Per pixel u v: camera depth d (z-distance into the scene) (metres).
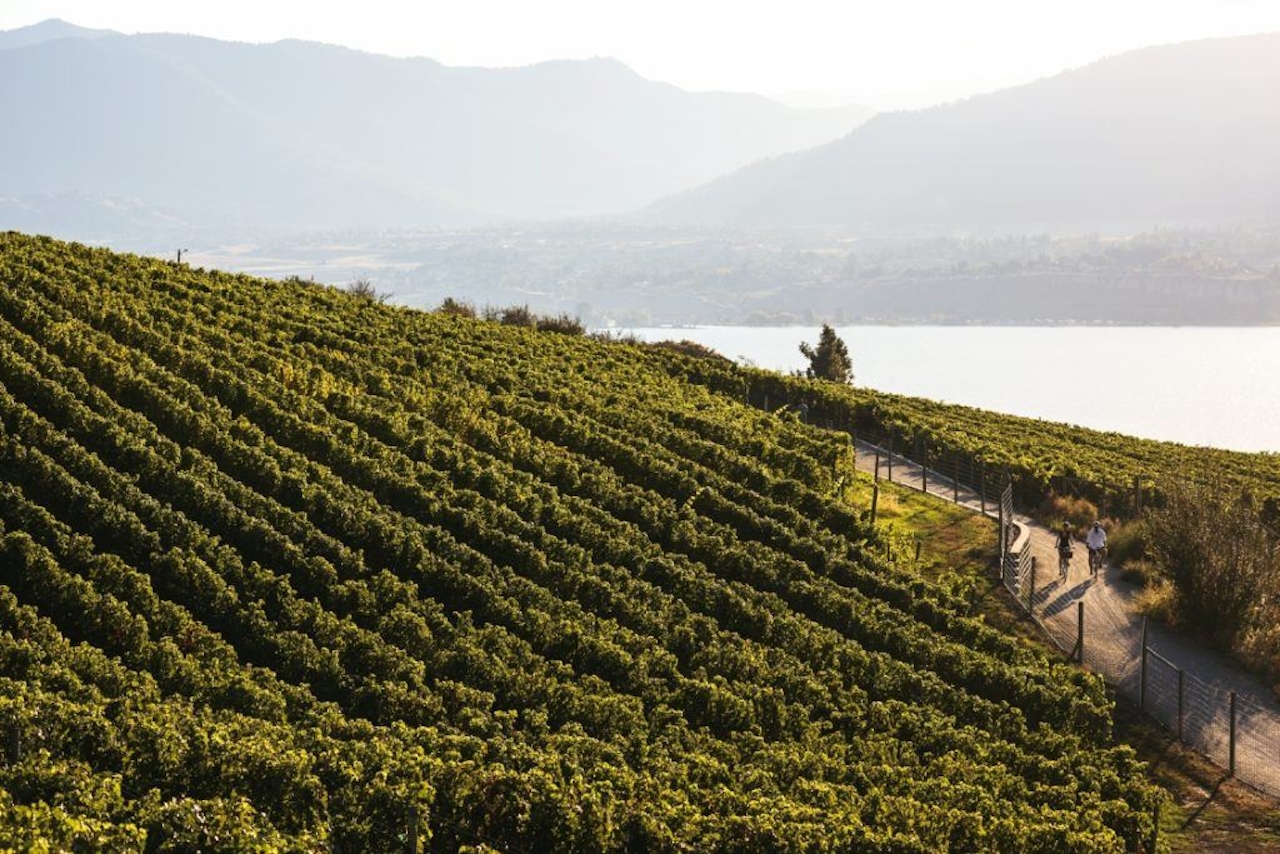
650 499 39.81
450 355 52.91
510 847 19.89
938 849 20.66
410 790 19.20
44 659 22.88
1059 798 24.16
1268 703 31.39
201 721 20.88
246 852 16.94
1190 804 26.36
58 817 16.16
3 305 40.59
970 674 30.81
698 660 29.14
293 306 57.06
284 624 27.06
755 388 70.62
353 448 38.47
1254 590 35.34
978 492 53.50
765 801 21.05
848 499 48.75
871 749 25.67
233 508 30.70
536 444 42.66
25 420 31.69
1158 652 34.78
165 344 41.66
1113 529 45.84
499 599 29.91
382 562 31.55
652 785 21.12
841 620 33.69
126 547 28.78
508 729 23.88
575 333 84.69
